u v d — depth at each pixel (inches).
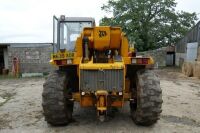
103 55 263.7
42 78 701.3
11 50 807.7
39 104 351.6
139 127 249.3
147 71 257.0
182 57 1141.7
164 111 309.1
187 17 1347.2
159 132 237.3
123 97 247.0
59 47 375.2
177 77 716.7
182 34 1312.7
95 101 245.6
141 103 240.4
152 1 1289.4
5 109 327.0
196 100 378.3
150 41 1273.4
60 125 254.8
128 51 262.4
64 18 375.6
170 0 1306.6
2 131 245.6
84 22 378.9
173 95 416.5
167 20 1320.1
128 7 1306.6
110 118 276.1
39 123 266.1
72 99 252.7
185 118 282.0
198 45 928.3
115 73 242.1
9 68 805.9
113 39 256.1
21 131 244.5
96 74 242.1
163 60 1186.0
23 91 468.8
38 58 812.6
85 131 240.4
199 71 684.7
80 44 257.1
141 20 1296.8
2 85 567.2
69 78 265.0
